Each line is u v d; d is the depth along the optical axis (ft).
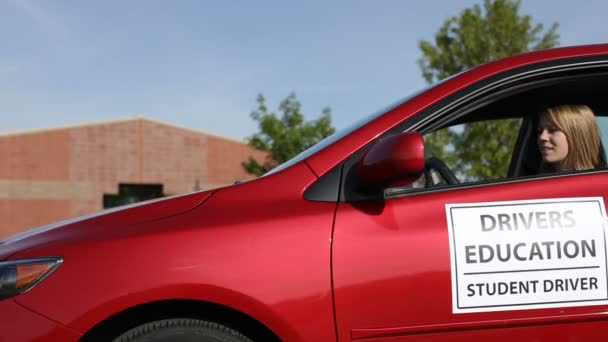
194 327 6.70
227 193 7.29
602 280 6.84
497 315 6.72
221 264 6.61
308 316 6.58
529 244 6.84
